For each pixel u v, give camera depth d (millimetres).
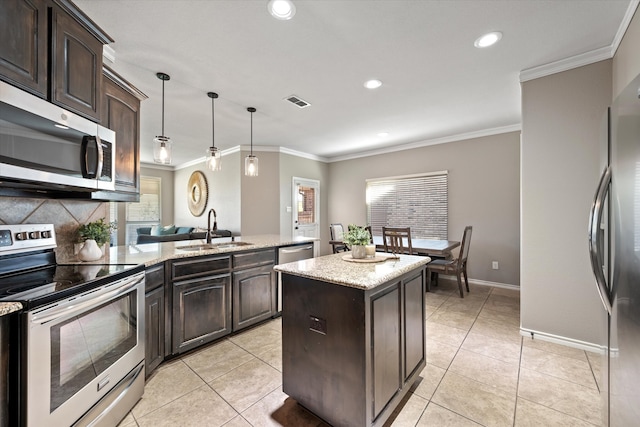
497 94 3156
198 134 4730
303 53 2340
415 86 2953
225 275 2617
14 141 1273
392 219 5613
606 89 2262
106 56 2287
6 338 1098
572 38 2145
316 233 6434
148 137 4891
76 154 1591
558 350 2367
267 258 3021
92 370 1412
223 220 6066
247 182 5586
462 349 2416
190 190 7160
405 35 2111
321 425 1577
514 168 4266
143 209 7402
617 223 1234
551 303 2508
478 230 4586
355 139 5059
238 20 1930
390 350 1605
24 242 1628
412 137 4930
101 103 1800
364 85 2926
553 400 1761
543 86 2537
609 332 1331
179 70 2596
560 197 2455
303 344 1660
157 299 2100
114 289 1537
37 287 1292
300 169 6090
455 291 4180
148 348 1986
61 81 1515
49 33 1451
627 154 1160
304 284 1654
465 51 2322
